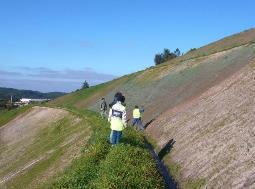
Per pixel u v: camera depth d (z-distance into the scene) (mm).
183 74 60250
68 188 18219
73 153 38469
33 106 114750
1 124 115000
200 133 25328
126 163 18250
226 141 20812
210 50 72438
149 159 20078
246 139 19250
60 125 65688
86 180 18734
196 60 63562
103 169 18844
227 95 28953
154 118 42594
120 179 16328
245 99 24953
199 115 29547
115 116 22406
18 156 61250
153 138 33500
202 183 18656
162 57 144875
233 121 22891
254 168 16344
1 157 69750
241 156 18031
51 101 126500
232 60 51406
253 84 26531
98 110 69375
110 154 20203
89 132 41625
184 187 19516
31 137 72125
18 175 46562
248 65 32219
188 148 24234
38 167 44000
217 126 24109
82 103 92750
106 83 101000
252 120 20797
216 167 18906
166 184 19828
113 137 22484
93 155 22016
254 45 52750
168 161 24609
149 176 17297
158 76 68375
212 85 39656
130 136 27359
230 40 72562
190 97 41500
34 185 38344
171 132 31141
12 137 86438
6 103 184750
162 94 55594
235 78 31906
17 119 106875
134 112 38719
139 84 72188
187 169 21328
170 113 38375
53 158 43344
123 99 22656
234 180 16703
